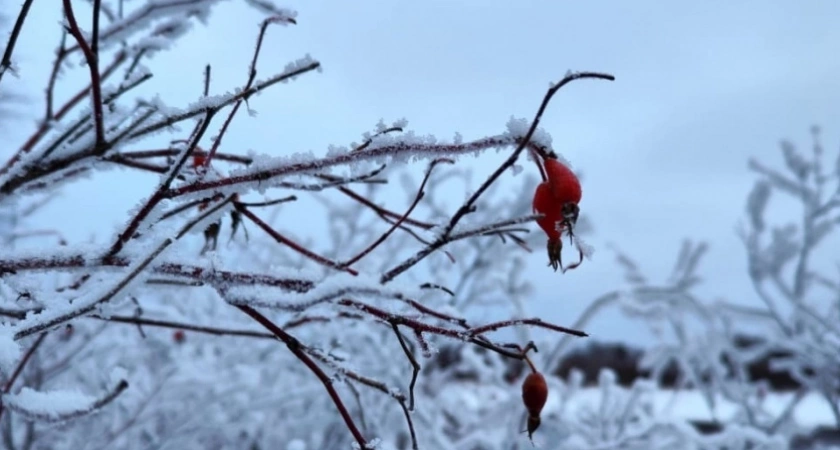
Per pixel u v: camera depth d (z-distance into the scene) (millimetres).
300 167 1427
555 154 1435
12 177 1562
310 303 1391
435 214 5922
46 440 4453
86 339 4012
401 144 1406
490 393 5391
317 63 1491
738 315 6160
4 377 2168
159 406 4398
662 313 5422
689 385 6477
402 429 4621
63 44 2123
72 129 1581
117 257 1469
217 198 1527
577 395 4887
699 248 5281
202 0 2223
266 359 4973
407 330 1691
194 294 5172
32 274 1643
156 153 1872
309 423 4945
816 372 5941
